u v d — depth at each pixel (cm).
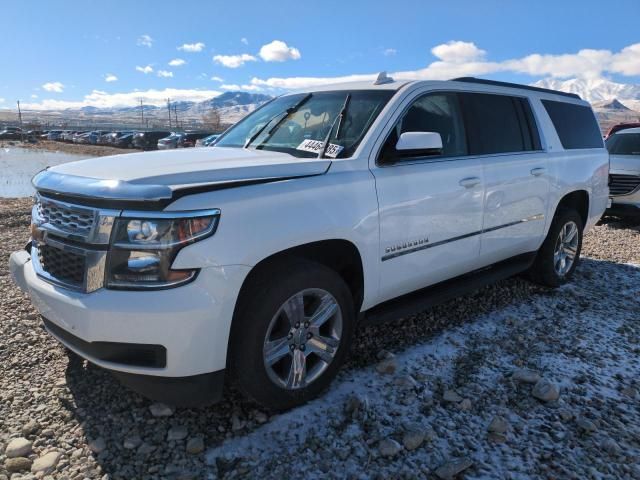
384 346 388
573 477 253
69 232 266
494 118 438
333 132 355
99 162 313
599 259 670
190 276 249
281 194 281
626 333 424
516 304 483
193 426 287
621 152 1009
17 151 5344
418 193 350
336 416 296
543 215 480
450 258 387
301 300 292
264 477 249
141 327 247
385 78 394
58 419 291
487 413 304
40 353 365
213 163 303
